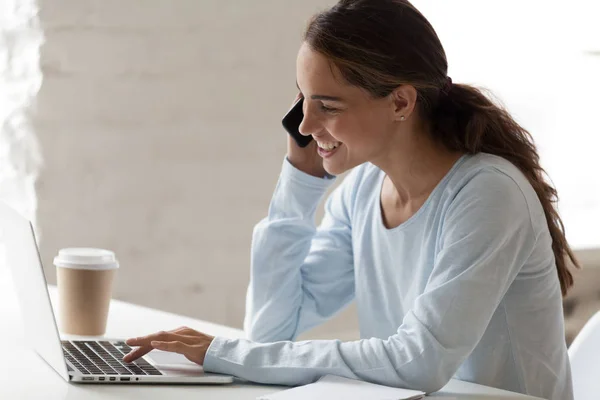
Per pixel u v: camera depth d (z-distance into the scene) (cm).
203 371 182
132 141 379
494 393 182
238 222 404
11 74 359
